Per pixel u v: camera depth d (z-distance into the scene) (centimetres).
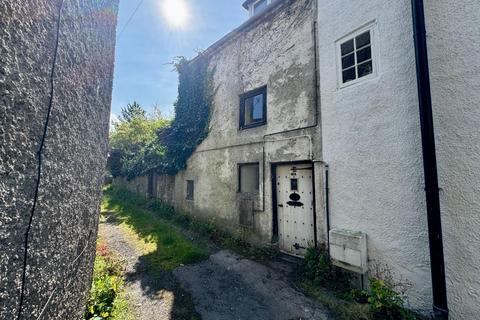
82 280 227
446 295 244
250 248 499
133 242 570
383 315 270
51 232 156
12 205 115
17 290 120
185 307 300
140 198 1183
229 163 603
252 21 557
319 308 295
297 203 451
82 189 212
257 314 286
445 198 251
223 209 610
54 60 147
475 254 230
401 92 293
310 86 423
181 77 823
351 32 355
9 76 108
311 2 437
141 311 291
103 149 273
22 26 115
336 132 366
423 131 259
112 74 287
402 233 285
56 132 156
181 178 823
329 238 348
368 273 314
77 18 177
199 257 463
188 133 777
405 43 292
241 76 591
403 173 288
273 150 483
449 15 259
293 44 464
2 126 105
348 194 345
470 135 240
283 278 374
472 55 243
